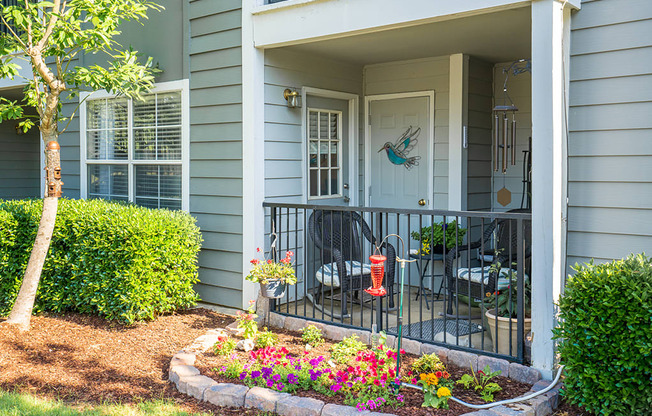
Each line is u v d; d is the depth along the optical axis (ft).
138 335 16.40
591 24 13.07
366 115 22.53
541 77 12.59
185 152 19.92
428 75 20.75
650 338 10.09
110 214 17.66
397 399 11.39
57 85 16.05
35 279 16.78
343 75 21.58
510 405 11.10
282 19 17.04
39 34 15.98
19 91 28.37
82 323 17.47
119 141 22.21
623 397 10.46
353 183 22.31
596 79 13.07
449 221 20.47
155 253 17.19
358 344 14.43
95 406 11.89
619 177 12.88
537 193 12.65
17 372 13.75
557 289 12.67
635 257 11.71
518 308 13.08
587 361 10.86
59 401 12.10
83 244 17.54
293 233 19.62
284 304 19.42
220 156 18.90
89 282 17.46
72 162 24.06
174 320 17.93
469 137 20.27
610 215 13.02
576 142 13.37
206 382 12.45
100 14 15.42
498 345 14.12
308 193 20.48
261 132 18.16
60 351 15.11
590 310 10.73
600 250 13.17
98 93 22.59
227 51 18.54
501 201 21.49
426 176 21.04
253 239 18.12
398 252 19.97
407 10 14.49
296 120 19.57
